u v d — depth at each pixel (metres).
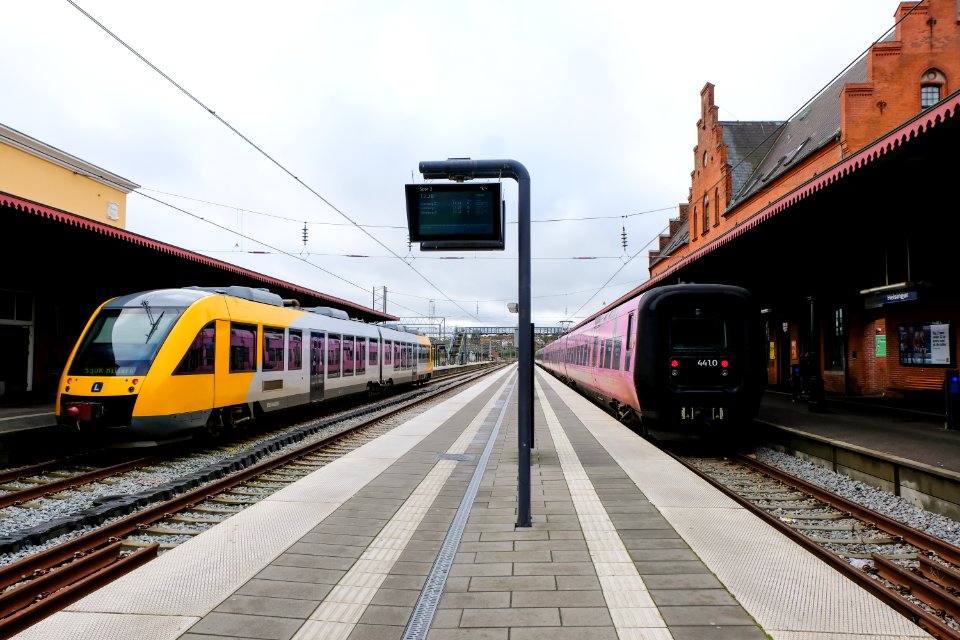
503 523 5.26
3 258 13.92
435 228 5.38
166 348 9.71
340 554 4.47
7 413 11.69
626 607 3.47
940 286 11.43
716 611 3.40
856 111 17.78
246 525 5.24
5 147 17.58
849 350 17.00
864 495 7.25
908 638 3.07
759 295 20.02
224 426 11.52
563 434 11.34
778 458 9.76
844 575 3.99
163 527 5.80
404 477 7.33
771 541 4.70
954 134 6.27
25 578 4.46
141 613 3.43
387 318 33.91
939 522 6.13
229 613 3.44
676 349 10.12
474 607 3.50
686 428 10.13
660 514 5.52
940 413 11.76
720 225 27.22
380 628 3.26
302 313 15.02
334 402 20.56
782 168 22.34
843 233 11.41
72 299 16.92
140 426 9.24
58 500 7.21
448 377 49.41
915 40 17.80
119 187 22.55
